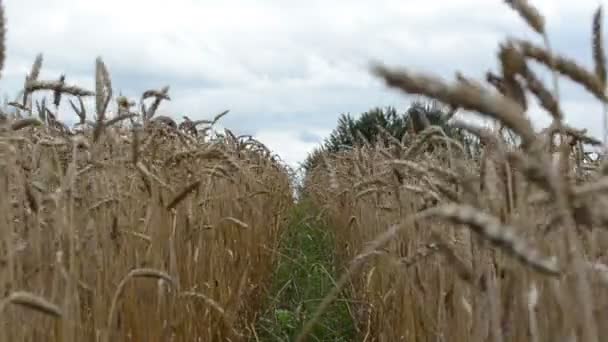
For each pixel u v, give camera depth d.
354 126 20.56
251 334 6.80
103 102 4.02
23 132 4.81
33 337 3.46
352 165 10.49
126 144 5.38
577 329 2.26
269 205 11.64
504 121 1.62
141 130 5.25
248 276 7.38
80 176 4.56
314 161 21.59
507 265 2.55
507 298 2.55
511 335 2.55
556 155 2.83
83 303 4.14
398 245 5.03
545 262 1.49
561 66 2.22
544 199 2.42
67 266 3.71
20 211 3.72
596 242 2.81
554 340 2.45
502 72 2.24
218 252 6.33
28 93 4.07
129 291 4.24
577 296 2.16
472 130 2.79
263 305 8.35
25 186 3.50
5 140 3.53
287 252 11.77
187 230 5.20
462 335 3.48
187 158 5.74
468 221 1.54
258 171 13.68
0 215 3.31
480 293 2.88
